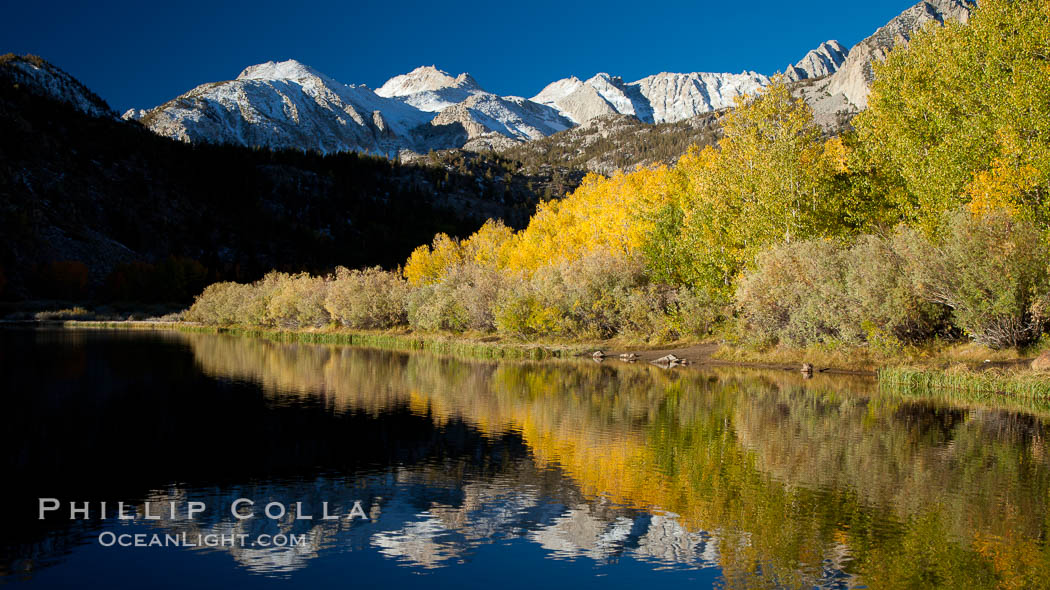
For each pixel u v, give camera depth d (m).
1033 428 21.72
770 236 42.91
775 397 28.45
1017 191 31.69
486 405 26.97
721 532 12.49
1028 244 30.00
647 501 14.40
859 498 14.35
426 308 69.00
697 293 51.06
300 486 15.62
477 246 94.81
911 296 33.56
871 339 35.97
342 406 26.78
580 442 20.02
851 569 10.77
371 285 78.88
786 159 41.38
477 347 55.00
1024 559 11.02
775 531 12.48
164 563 11.30
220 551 11.82
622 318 54.16
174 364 42.84
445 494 14.99
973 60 36.81
